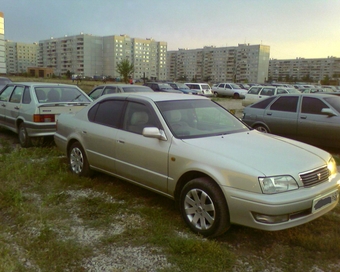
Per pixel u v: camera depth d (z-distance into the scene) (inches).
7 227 146.9
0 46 2972.4
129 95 189.2
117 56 4899.1
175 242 131.6
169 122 162.2
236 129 178.5
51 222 151.9
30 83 326.0
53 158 251.1
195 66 5310.0
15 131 320.2
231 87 1331.2
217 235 136.3
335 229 148.6
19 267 116.7
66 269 117.0
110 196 184.5
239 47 4685.0
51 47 5457.7
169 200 178.4
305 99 321.4
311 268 120.0
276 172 126.6
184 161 145.4
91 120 205.0
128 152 172.7
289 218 124.9
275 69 5482.3
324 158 147.9
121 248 131.5
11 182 200.7
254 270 118.1
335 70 4845.0
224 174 131.0
